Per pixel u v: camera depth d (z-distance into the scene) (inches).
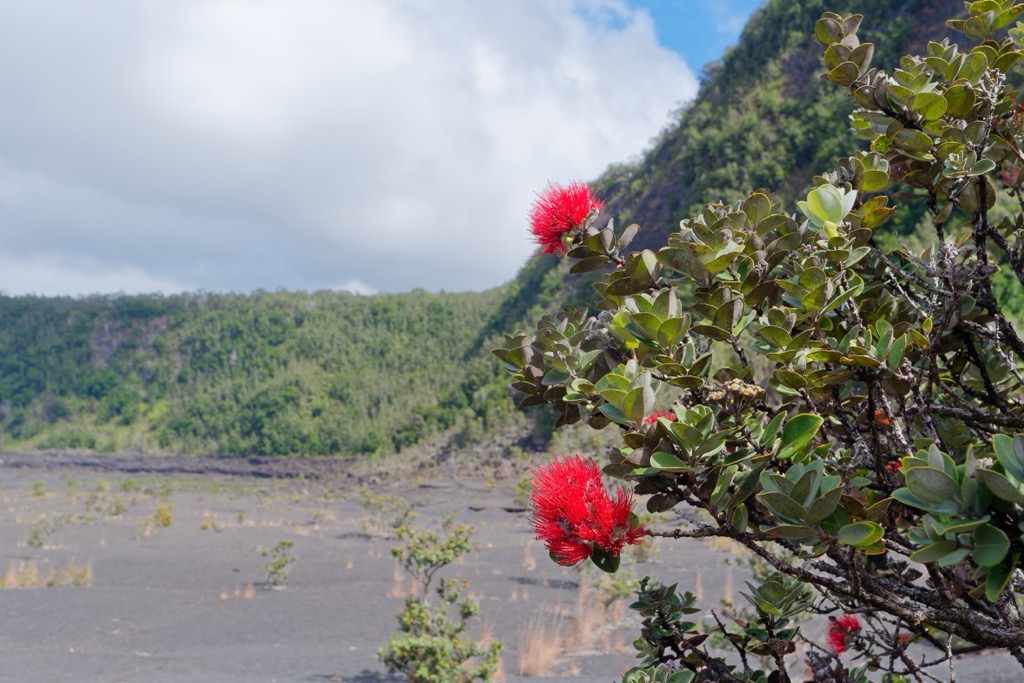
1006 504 42.3
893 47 3036.4
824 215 69.9
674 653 81.2
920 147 69.7
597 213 71.6
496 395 4365.2
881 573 74.4
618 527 55.1
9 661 454.6
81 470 5201.8
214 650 503.8
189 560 961.5
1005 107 73.0
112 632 554.3
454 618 580.4
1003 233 78.8
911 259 68.5
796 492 50.3
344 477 4252.0
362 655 490.9
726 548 884.0
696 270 64.2
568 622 551.8
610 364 68.7
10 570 770.8
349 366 7554.1
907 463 50.9
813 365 71.6
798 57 4188.0
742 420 58.5
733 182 3516.2
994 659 282.0
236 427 6717.5
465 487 2893.7
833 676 73.5
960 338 78.2
